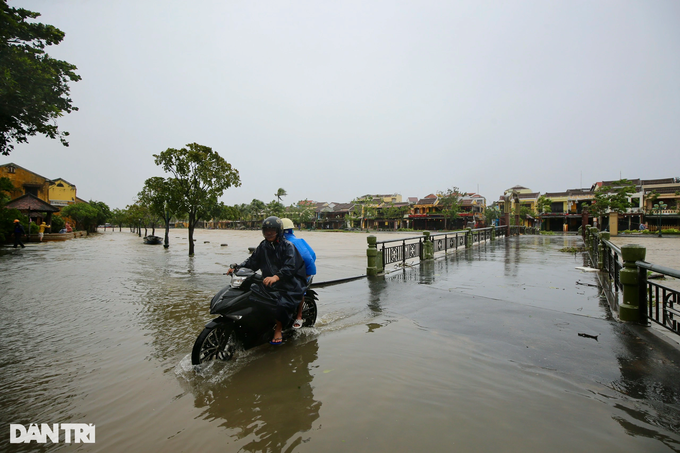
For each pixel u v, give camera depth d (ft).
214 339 11.51
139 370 11.09
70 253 57.57
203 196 49.29
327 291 22.71
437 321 15.70
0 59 27.53
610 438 7.21
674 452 6.75
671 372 10.12
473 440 7.20
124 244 83.71
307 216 282.15
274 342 12.77
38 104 30.55
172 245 82.89
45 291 24.47
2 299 21.85
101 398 9.32
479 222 204.95
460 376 10.16
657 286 13.43
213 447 7.15
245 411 8.52
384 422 7.93
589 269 29.25
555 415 8.09
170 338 14.32
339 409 8.52
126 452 7.06
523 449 6.89
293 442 7.26
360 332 14.34
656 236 100.27
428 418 8.05
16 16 29.71
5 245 74.02
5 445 7.27
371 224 256.11
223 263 42.83
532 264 34.14
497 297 20.15
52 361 11.93
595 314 16.24
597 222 143.54
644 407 8.36
